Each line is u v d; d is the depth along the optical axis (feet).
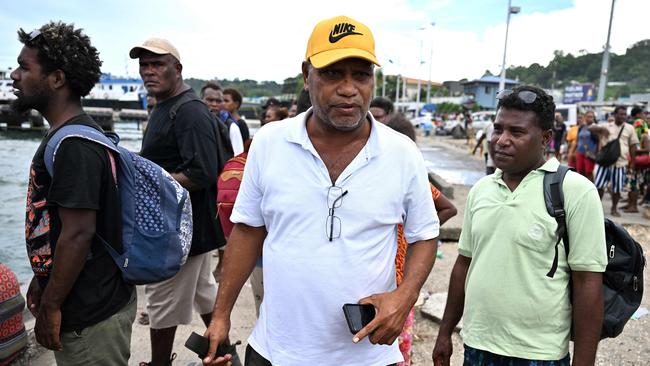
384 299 4.98
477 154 64.64
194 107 9.12
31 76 5.99
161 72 9.20
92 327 6.22
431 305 13.01
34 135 97.60
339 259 5.05
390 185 5.16
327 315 5.14
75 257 5.71
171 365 9.75
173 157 9.24
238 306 13.41
